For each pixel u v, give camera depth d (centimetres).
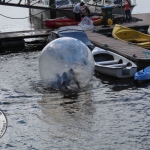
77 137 1261
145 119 1378
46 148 1202
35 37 2706
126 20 2988
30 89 1686
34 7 2930
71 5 3350
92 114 1423
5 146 1218
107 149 1188
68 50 1564
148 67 1828
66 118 1395
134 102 1524
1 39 2630
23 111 1462
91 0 3650
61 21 2969
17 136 1277
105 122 1359
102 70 1836
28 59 2262
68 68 1560
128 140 1237
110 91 1647
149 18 3156
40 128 1327
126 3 2958
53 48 1573
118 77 1788
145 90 1655
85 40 2231
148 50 2073
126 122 1358
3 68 2052
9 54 2444
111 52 1989
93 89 1664
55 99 1567
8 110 1472
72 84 1602
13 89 1692
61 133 1288
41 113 1442
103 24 2930
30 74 1914
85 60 1573
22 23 3762
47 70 1587
